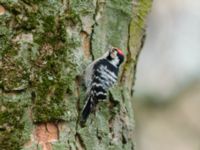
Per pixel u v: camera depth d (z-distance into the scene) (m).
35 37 9.96
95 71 10.74
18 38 9.83
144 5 12.15
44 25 10.08
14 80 9.63
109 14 11.38
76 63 10.41
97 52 10.96
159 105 23.33
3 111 9.52
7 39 9.73
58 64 10.12
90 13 10.84
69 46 10.35
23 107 9.66
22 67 9.74
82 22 10.67
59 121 10.02
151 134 22.94
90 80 10.64
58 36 10.20
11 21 9.81
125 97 11.59
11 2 9.84
